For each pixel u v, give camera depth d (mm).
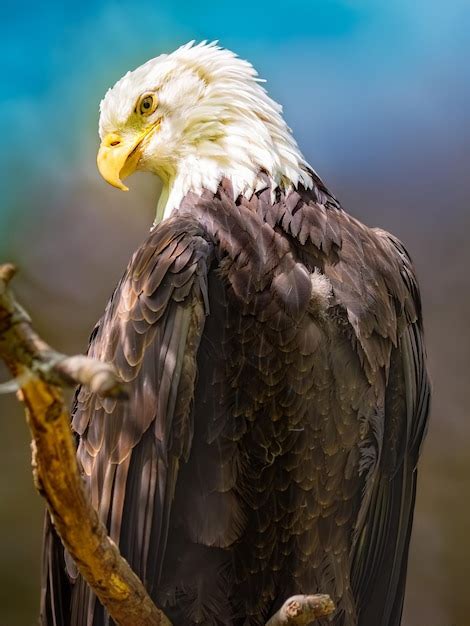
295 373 8836
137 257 8992
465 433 14391
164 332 8664
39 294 14414
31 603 13875
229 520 8852
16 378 5887
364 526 9633
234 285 8859
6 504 14047
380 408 9242
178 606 8875
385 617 9812
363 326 9023
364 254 9359
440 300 14664
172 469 8602
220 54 10109
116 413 8758
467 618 14008
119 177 10086
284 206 9352
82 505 6594
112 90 10273
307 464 8961
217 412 8812
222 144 9781
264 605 9008
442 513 14250
